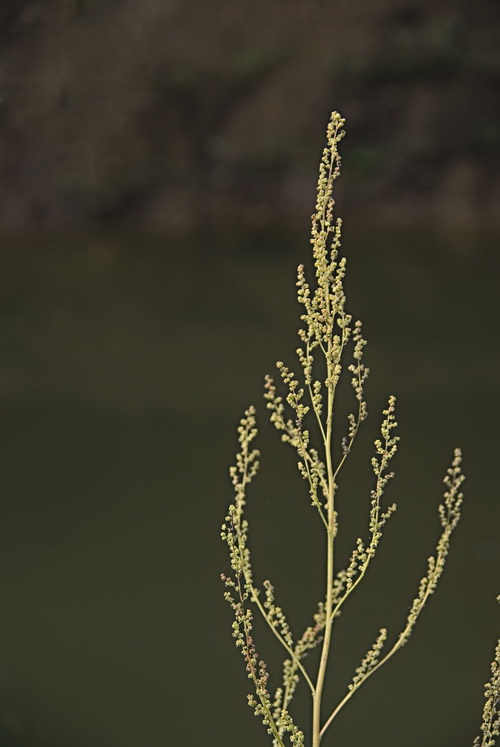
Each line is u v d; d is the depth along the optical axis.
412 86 20.97
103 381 10.82
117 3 21.33
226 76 21.09
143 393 10.45
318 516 7.48
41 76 20.08
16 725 4.99
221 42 21.61
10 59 20.11
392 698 5.29
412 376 10.63
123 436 9.34
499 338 11.80
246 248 16.75
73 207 18.69
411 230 17.95
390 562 6.75
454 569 6.66
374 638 5.84
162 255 16.36
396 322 12.44
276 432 9.24
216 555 6.96
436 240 17.12
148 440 9.23
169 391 10.50
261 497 7.86
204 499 7.90
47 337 12.27
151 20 21.52
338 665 5.59
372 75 21.03
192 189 19.36
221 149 20.08
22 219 18.38
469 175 19.73
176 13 21.89
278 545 7.02
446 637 5.86
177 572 6.73
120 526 7.48
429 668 5.55
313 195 19.50
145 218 18.75
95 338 12.23
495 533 7.15
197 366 11.20
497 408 9.74
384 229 18.11
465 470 8.30
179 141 20.06
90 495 8.06
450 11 22.14
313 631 2.56
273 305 13.40
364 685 5.38
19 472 8.57
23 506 7.88
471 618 6.05
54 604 6.35
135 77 20.66
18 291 14.29
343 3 22.16
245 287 14.30
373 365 10.97
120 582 6.62
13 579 6.69
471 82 21.03
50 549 7.13
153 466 8.61
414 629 5.93
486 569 6.65
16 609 6.29
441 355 11.27
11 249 16.98
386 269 15.11
